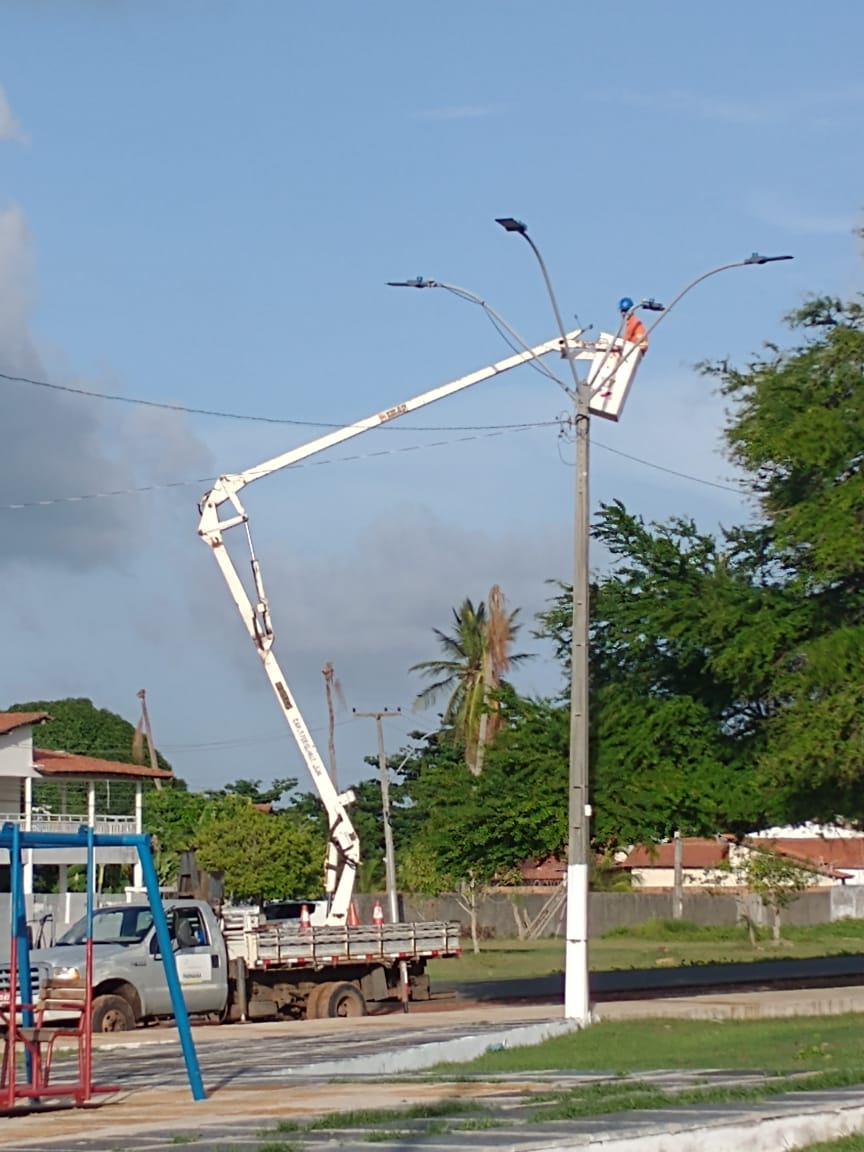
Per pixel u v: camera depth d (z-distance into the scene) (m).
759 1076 14.73
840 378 27.94
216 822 70.19
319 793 33.28
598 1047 20.91
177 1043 23.38
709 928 70.31
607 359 25.94
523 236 24.59
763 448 27.64
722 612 28.36
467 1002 32.91
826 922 75.00
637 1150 10.00
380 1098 14.11
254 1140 11.02
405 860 74.69
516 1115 12.08
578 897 24.56
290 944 29.58
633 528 30.27
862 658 26.92
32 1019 15.97
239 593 33.47
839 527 26.78
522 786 29.89
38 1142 11.70
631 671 30.66
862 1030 21.89
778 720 27.86
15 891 15.01
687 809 29.16
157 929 14.99
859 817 29.84
